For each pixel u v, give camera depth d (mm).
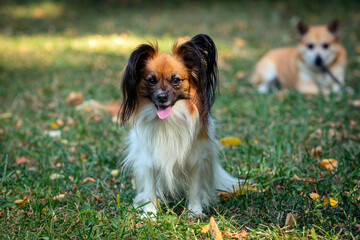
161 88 3711
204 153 4004
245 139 5797
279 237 3332
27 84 9070
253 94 8273
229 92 8352
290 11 17719
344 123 6230
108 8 20234
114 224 3607
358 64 10602
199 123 3887
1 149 5668
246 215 3920
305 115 6812
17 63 11070
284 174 4613
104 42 13633
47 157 5328
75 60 11367
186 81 3836
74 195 4348
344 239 3387
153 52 3861
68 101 7766
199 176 4059
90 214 3852
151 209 4016
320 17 16469
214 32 15117
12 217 3879
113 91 8328
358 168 4504
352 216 3746
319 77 9289
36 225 3664
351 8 17156
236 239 3451
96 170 5074
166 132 3838
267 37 14320
